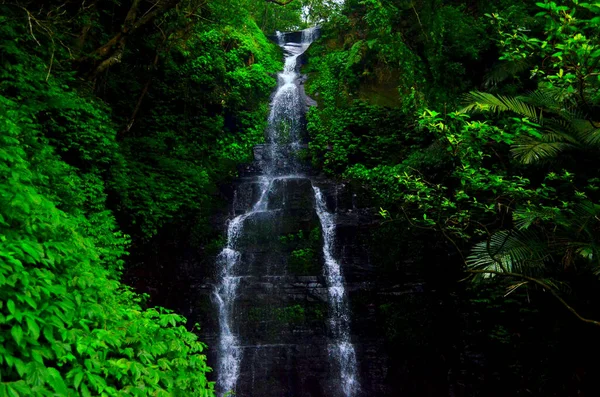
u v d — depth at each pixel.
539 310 9.05
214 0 13.61
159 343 3.98
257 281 11.26
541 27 10.05
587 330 8.29
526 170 8.45
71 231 4.12
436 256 11.02
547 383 8.73
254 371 10.14
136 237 10.95
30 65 8.69
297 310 10.91
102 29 12.24
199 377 4.20
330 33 18.73
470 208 10.02
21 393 2.59
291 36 24.55
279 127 16.33
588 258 6.49
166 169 12.55
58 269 3.69
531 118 7.09
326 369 10.21
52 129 8.74
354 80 16.17
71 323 3.23
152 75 14.11
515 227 6.91
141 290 10.63
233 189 13.81
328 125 15.41
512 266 6.82
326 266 11.68
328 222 12.48
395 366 10.39
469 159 5.72
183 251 11.88
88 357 3.34
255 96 17.08
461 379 9.89
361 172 13.71
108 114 11.36
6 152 4.18
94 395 3.24
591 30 5.15
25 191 3.65
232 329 10.81
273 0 11.48
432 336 10.42
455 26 12.09
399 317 10.77
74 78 9.78
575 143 6.95
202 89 15.83
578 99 6.23
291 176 14.91
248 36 19.05
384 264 11.55
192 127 15.00
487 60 12.12
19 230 3.50
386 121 14.75
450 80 11.75
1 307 2.79
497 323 9.73
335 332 10.76
